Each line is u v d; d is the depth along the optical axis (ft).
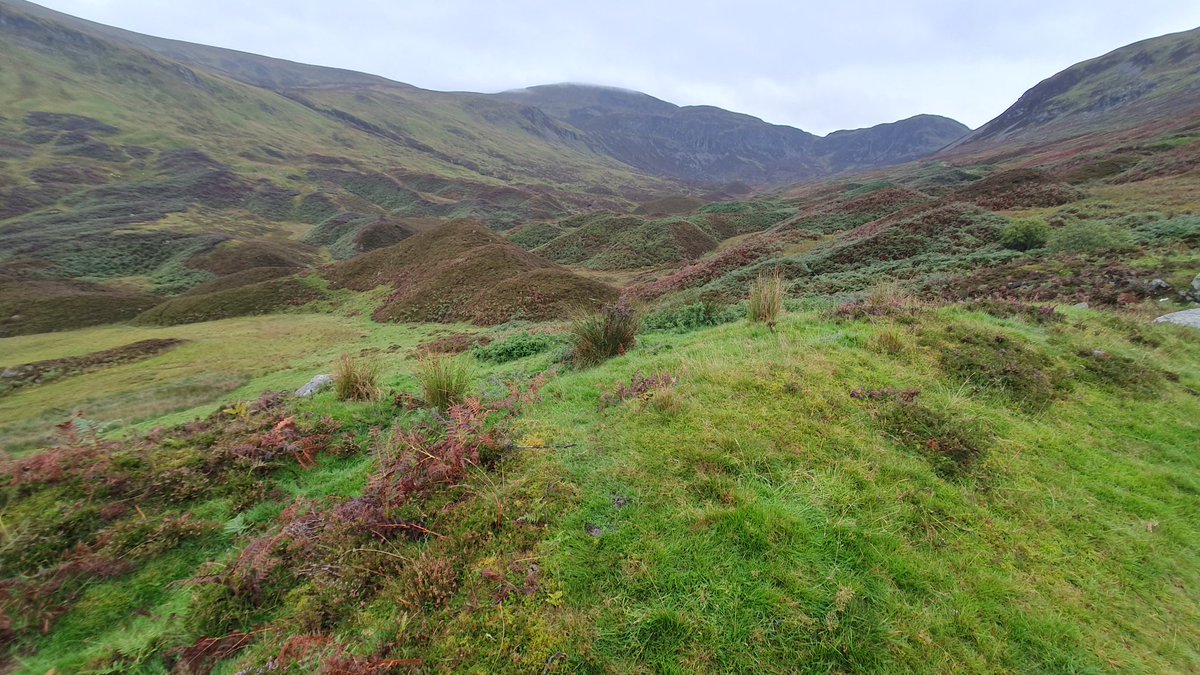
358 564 10.77
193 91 482.28
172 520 13.43
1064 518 11.80
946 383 18.02
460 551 10.64
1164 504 12.62
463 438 14.55
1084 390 18.15
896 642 8.41
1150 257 42.83
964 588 9.58
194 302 132.98
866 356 19.57
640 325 34.63
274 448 17.29
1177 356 22.00
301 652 9.02
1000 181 115.96
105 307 136.46
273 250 211.82
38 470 14.65
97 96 403.13
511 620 8.85
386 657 8.64
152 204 265.13
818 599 9.04
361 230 245.04
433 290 127.44
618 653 8.32
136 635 10.30
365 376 24.68
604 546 10.35
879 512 11.25
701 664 8.13
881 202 139.44
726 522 10.65
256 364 82.43
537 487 12.41
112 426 44.29
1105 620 9.28
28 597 10.88
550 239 236.43
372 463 16.89
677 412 15.61
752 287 29.86
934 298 42.96
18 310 126.72
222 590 10.76
